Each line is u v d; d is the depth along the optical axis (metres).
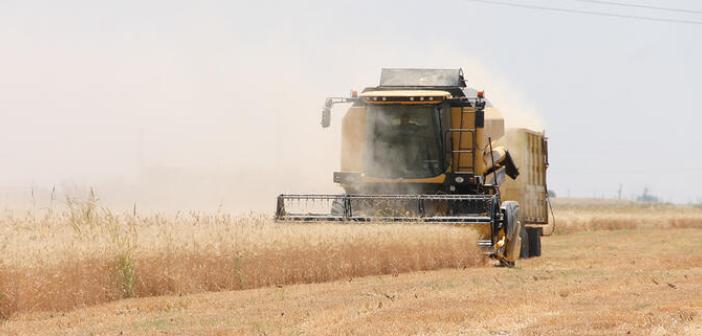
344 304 34.69
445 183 59.56
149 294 40.59
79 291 37.28
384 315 30.97
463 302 34.84
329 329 28.12
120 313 34.56
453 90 62.34
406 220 55.00
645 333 27.06
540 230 79.06
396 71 63.31
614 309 32.84
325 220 55.09
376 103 59.59
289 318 30.84
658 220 154.38
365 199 57.88
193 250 42.16
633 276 47.53
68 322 32.22
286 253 45.62
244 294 39.84
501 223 57.97
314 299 36.53
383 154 59.88
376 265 49.84
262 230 45.97
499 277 46.50
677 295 37.81
